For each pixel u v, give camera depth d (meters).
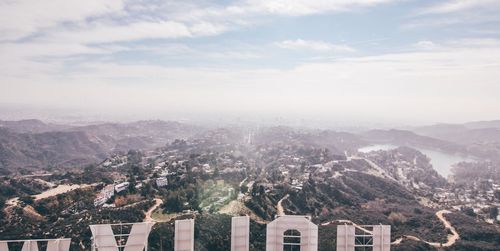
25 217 105.69
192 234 44.34
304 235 47.03
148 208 108.62
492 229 114.69
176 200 111.44
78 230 90.31
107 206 112.25
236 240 46.16
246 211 110.44
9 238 88.56
